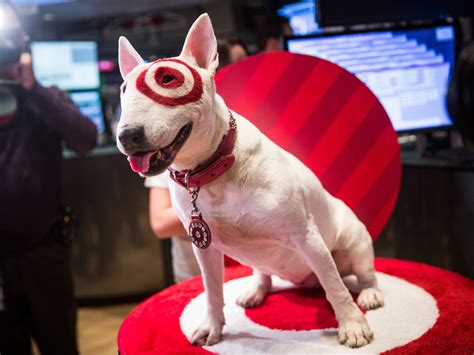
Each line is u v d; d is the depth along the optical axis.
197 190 1.00
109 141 3.40
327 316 1.15
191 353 1.03
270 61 1.33
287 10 3.09
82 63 3.26
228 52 1.94
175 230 1.64
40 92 1.82
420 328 1.04
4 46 1.72
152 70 0.89
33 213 1.77
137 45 4.31
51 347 1.88
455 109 1.10
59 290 1.87
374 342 1.00
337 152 1.37
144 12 4.60
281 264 1.17
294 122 1.35
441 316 1.09
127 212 3.04
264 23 2.56
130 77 0.91
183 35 4.56
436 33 1.98
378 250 2.08
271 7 3.17
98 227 3.04
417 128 2.03
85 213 3.02
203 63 0.98
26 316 1.88
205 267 1.10
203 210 1.03
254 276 1.32
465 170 1.73
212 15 4.34
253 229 1.03
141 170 0.86
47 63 3.19
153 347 1.06
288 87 1.34
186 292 1.36
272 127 1.35
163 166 0.87
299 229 1.04
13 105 1.72
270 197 1.00
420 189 1.91
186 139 0.91
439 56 2.00
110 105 3.64
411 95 2.01
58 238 1.87
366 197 1.39
